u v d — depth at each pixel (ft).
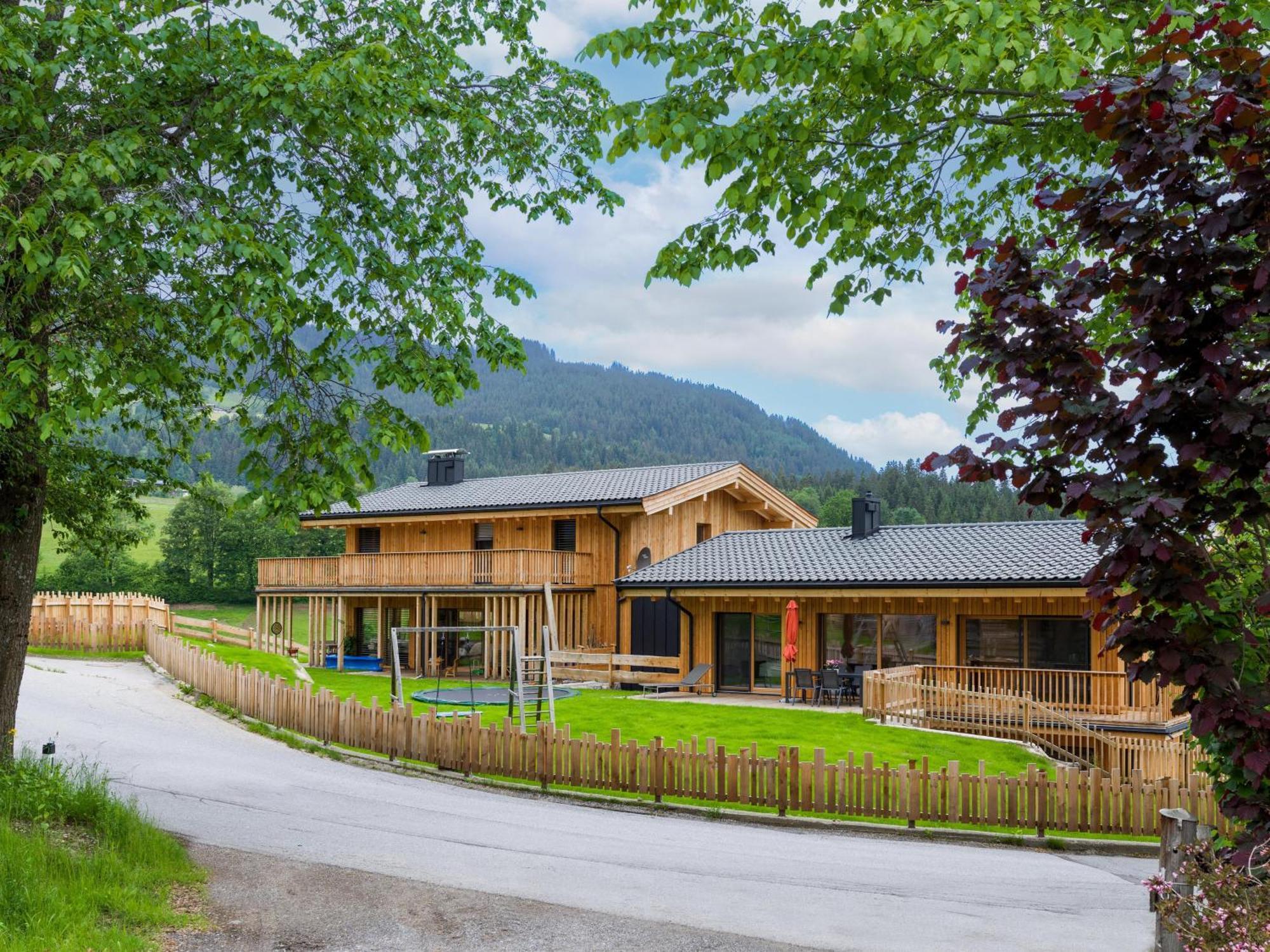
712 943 25.76
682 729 66.54
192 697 79.10
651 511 102.06
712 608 94.63
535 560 102.63
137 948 22.91
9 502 36.96
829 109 26.96
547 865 34.24
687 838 40.63
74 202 27.96
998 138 29.09
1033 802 43.37
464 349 35.45
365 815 42.52
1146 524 13.94
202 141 31.89
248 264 29.30
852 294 32.86
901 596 81.41
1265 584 16.22
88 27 28.43
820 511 344.90
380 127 32.37
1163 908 16.52
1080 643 76.95
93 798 33.22
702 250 29.48
